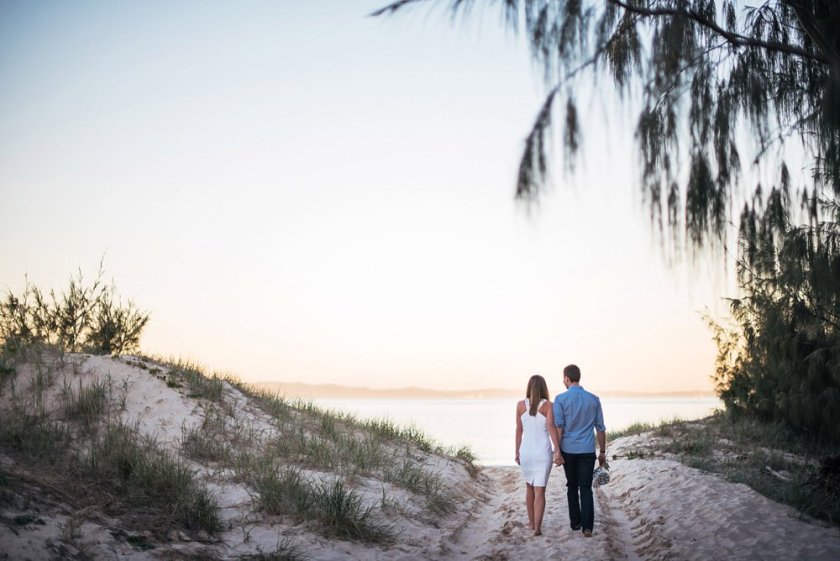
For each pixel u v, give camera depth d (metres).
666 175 2.89
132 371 10.35
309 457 9.42
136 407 9.41
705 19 3.18
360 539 6.65
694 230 2.89
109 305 12.43
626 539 7.41
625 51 3.01
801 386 12.57
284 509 6.91
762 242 3.22
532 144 2.72
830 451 12.81
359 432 12.52
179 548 5.46
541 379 7.77
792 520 7.47
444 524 8.31
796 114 3.40
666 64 3.01
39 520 5.11
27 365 9.83
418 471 10.22
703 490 9.02
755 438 14.05
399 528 7.41
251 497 7.12
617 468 12.38
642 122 2.91
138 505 6.13
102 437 7.96
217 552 5.62
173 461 7.54
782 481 9.96
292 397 13.95
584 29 2.96
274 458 8.98
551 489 10.80
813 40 3.28
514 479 13.41
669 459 12.18
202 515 6.21
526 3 2.95
